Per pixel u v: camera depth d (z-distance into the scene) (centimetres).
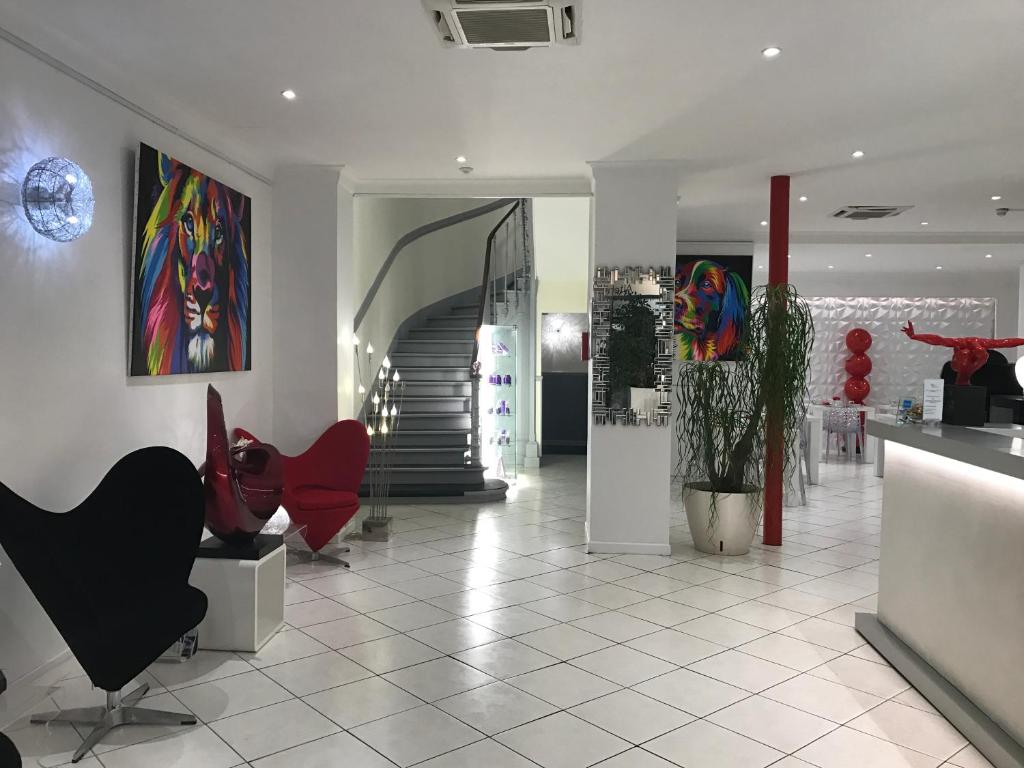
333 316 646
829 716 349
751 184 684
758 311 630
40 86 363
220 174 552
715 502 621
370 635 441
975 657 337
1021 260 1075
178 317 480
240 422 588
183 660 399
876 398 1285
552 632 450
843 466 1154
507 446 986
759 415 625
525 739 324
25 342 354
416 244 1017
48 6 341
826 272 1248
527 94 457
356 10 346
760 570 585
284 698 360
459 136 547
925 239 927
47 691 364
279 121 514
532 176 671
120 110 429
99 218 410
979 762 311
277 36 375
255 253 612
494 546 648
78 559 320
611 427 626
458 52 394
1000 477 322
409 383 916
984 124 510
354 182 690
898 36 370
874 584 551
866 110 482
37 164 352
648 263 617
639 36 372
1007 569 314
